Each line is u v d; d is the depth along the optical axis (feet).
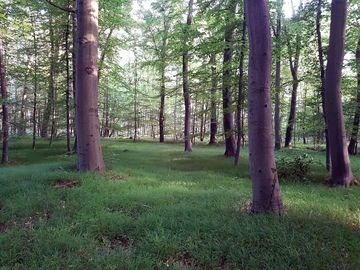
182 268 9.14
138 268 9.16
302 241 10.49
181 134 120.78
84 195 17.72
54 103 50.24
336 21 23.99
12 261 9.42
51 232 11.82
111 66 59.21
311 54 34.47
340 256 9.61
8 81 61.93
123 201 16.49
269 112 14.11
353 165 38.11
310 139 102.83
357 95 41.98
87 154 26.16
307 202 16.99
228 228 11.73
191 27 46.16
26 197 17.07
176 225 12.33
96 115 26.63
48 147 60.08
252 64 14.07
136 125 101.30
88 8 25.52
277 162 28.91
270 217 12.94
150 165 34.17
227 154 46.52
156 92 114.01
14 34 50.01
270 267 9.03
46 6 43.45
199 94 45.39
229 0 33.68
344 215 14.33
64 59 45.57
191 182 24.17
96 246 10.72
